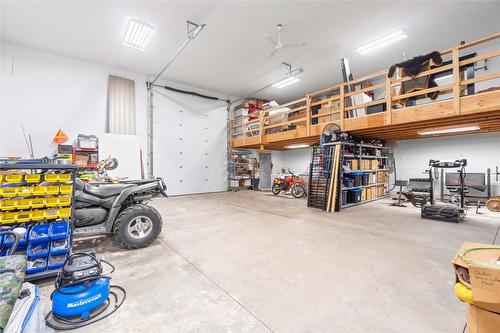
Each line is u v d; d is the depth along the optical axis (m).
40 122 6.16
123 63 7.11
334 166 5.66
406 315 1.69
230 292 2.02
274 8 4.78
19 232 2.08
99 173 4.53
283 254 2.86
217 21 5.18
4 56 5.74
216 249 3.05
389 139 8.16
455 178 6.86
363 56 6.79
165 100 8.54
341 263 2.59
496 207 5.34
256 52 6.57
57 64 6.43
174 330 1.55
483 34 5.62
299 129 7.02
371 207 6.14
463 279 1.06
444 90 4.64
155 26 5.25
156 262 2.65
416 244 3.20
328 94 9.70
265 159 11.86
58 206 2.40
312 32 5.60
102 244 3.29
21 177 2.26
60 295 1.61
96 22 5.12
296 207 6.14
